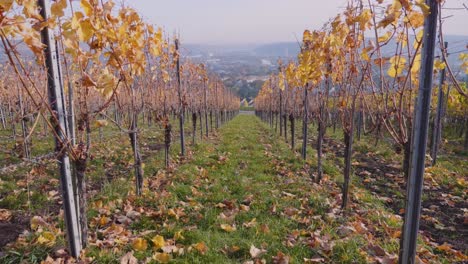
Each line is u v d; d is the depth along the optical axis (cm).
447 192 667
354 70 475
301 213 498
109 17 368
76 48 305
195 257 369
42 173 664
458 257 387
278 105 1770
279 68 1136
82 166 353
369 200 577
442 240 450
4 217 458
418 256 363
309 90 835
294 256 372
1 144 1034
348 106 556
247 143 1244
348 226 441
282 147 1160
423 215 536
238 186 629
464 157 1089
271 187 633
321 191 614
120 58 391
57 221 449
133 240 389
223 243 402
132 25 448
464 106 1325
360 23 379
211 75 2027
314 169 813
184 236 415
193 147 1079
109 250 367
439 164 906
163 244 382
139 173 555
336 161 959
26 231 404
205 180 668
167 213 475
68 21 295
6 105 1540
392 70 358
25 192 557
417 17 303
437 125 887
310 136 1588
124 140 1172
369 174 800
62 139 319
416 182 288
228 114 3341
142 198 534
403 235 314
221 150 1058
